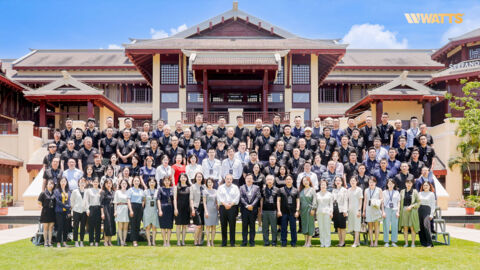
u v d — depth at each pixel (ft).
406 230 36.22
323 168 38.88
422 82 140.36
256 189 35.68
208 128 42.88
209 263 27.12
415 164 38.86
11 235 43.70
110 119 42.27
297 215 35.27
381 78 142.20
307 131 42.22
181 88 92.07
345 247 34.96
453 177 83.97
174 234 42.93
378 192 36.32
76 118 111.55
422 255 30.71
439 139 88.94
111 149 41.50
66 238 35.53
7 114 110.83
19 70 141.69
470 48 116.78
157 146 40.98
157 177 37.50
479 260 28.81
